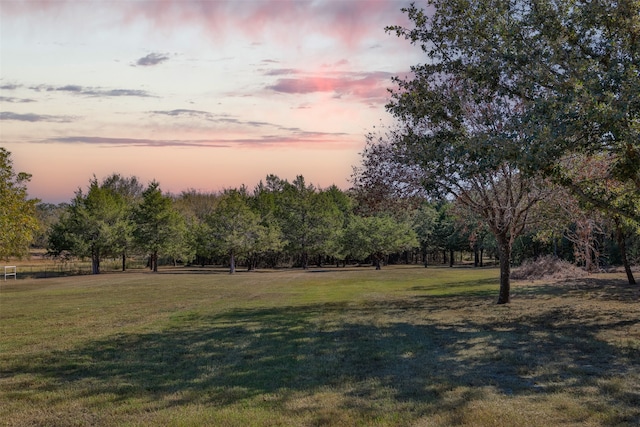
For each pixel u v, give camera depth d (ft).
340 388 25.91
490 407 22.09
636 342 35.96
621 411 21.20
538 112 34.27
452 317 52.70
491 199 63.57
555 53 36.63
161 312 64.69
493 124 49.29
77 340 43.37
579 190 40.75
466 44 44.19
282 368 30.73
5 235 84.43
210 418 21.54
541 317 50.26
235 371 30.30
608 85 32.83
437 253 301.02
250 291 101.55
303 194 253.65
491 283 107.76
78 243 205.77
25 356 36.50
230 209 207.62
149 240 217.56
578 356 32.17
